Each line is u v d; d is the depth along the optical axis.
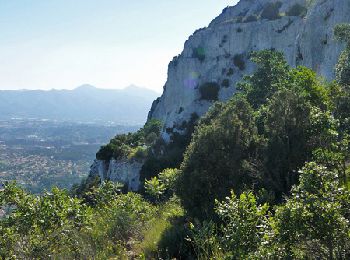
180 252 9.63
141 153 65.44
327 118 14.38
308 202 5.69
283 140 14.67
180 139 74.62
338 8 52.78
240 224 6.70
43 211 9.45
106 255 9.52
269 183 13.79
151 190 18.80
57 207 9.88
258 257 6.07
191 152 14.70
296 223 5.68
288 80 31.47
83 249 9.45
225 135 14.53
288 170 14.09
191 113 83.19
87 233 10.83
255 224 6.71
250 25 81.62
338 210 5.70
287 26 74.00
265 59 37.41
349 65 25.22
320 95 19.14
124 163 66.06
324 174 6.14
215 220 11.37
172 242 9.94
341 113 16.67
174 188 14.94
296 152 14.12
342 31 40.88
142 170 57.44
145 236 11.15
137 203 14.84
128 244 11.12
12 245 8.91
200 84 87.44
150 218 14.26
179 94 93.38
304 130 14.40
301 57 62.41
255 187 13.76
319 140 14.25
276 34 75.69
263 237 6.25
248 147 14.95
